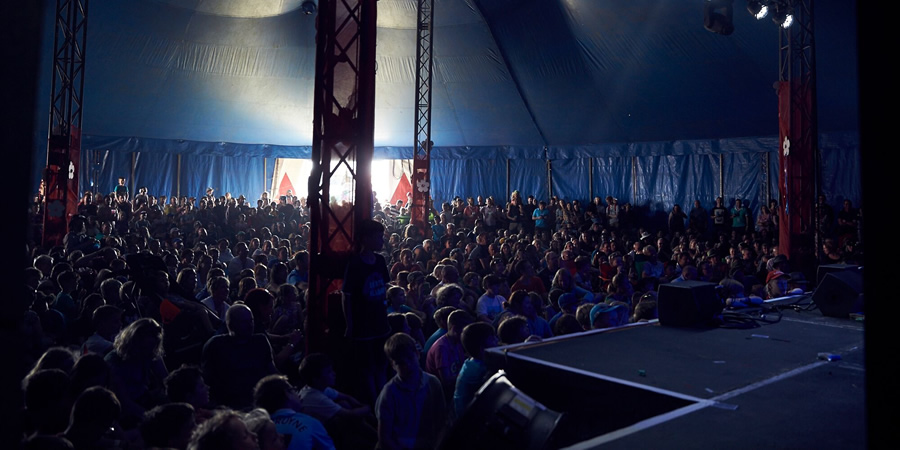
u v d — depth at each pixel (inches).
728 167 697.6
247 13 708.0
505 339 158.2
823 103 582.2
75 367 136.9
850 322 138.9
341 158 230.2
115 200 709.9
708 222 696.4
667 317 134.6
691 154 722.8
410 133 871.7
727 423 68.9
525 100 783.1
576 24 660.1
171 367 196.5
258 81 788.6
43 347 182.7
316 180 226.7
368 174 231.0
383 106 829.2
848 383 85.7
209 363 171.3
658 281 402.3
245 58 759.7
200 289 356.5
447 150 887.7
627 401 85.1
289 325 241.9
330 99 229.8
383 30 741.3
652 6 595.5
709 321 133.7
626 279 301.3
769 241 573.0
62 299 252.5
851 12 489.7
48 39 651.5
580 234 643.5
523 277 319.9
